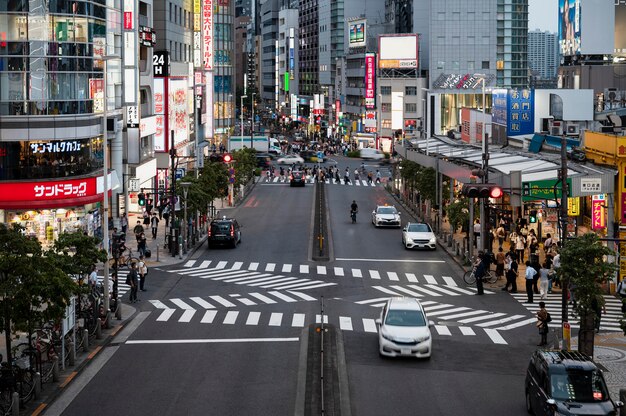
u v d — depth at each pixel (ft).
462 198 196.24
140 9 275.18
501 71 568.00
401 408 82.69
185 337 112.06
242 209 270.67
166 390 88.33
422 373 95.66
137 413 80.79
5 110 178.09
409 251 191.42
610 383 92.32
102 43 199.72
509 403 84.69
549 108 253.03
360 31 614.75
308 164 465.47
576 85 443.32
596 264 99.66
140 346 107.45
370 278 158.10
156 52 280.31
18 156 179.01
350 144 610.65
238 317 124.36
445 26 562.66
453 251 187.11
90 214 194.08
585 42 439.22
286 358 101.30
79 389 88.89
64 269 95.76
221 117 542.98
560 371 75.46
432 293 144.66
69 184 183.93
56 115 182.60
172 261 175.42
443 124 448.24
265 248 195.11
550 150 202.90
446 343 110.11
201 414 80.43
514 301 138.41
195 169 233.14
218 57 537.65
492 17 563.07
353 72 622.13
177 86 307.99
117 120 217.77
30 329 82.07
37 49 179.73
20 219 181.06
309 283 152.56
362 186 355.77
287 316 124.98
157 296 140.46
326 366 97.96
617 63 440.04
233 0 560.61
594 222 151.94
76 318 110.63
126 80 228.84
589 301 98.89
